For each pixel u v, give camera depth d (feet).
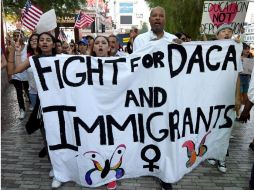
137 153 13.08
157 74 12.69
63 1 49.03
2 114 24.85
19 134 19.76
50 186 13.28
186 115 13.29
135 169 13.21
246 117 13.80
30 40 17.04
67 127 12.69
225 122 14.26
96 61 12.43
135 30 25.29
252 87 12.01
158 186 13.32
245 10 21.04
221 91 13.82
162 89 12.71
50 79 12.46
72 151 12.83
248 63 23.06
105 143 12.74
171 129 12.71
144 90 12.74
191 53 13.05
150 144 13.00
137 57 12.60
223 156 14.73
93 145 12.62
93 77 12.46
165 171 12.72
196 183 13.79
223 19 21.63
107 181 12.95
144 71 12.66
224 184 13.76
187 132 13.38
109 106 12.66
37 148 17.38
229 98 14.05
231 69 13.79
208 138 14.07
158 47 12.63
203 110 13.62
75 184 13.34
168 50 12.73
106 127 12.71
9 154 16.49
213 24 22.02
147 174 13.35
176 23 44.01
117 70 12.55
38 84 12.43
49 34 13.73
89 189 12.98
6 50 23.36
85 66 12.42
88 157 12.66
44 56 12.51
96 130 12.63
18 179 13.82
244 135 20.59
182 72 13.02
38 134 19.76
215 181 14.02
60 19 54.03
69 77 12.41
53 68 12.39
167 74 12.75
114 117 12.73
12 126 21.53
